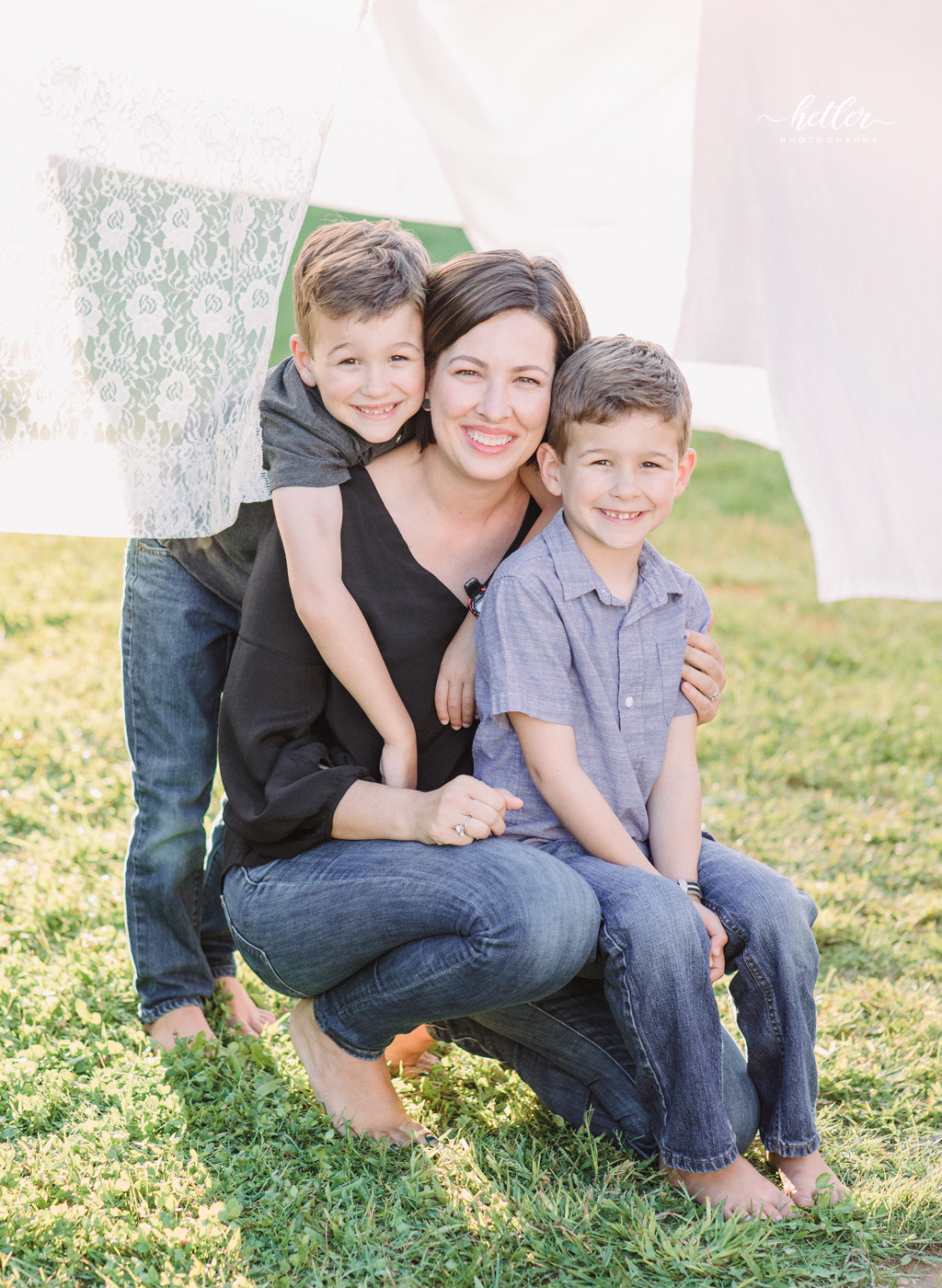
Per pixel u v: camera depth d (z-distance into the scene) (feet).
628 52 11.23
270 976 7.93
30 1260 6.61
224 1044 9.02
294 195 7.42
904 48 9.52
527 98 11.53
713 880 7.74
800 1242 7.06
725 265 9.99
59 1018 9.20
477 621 7.88
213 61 7.34
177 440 7.57
